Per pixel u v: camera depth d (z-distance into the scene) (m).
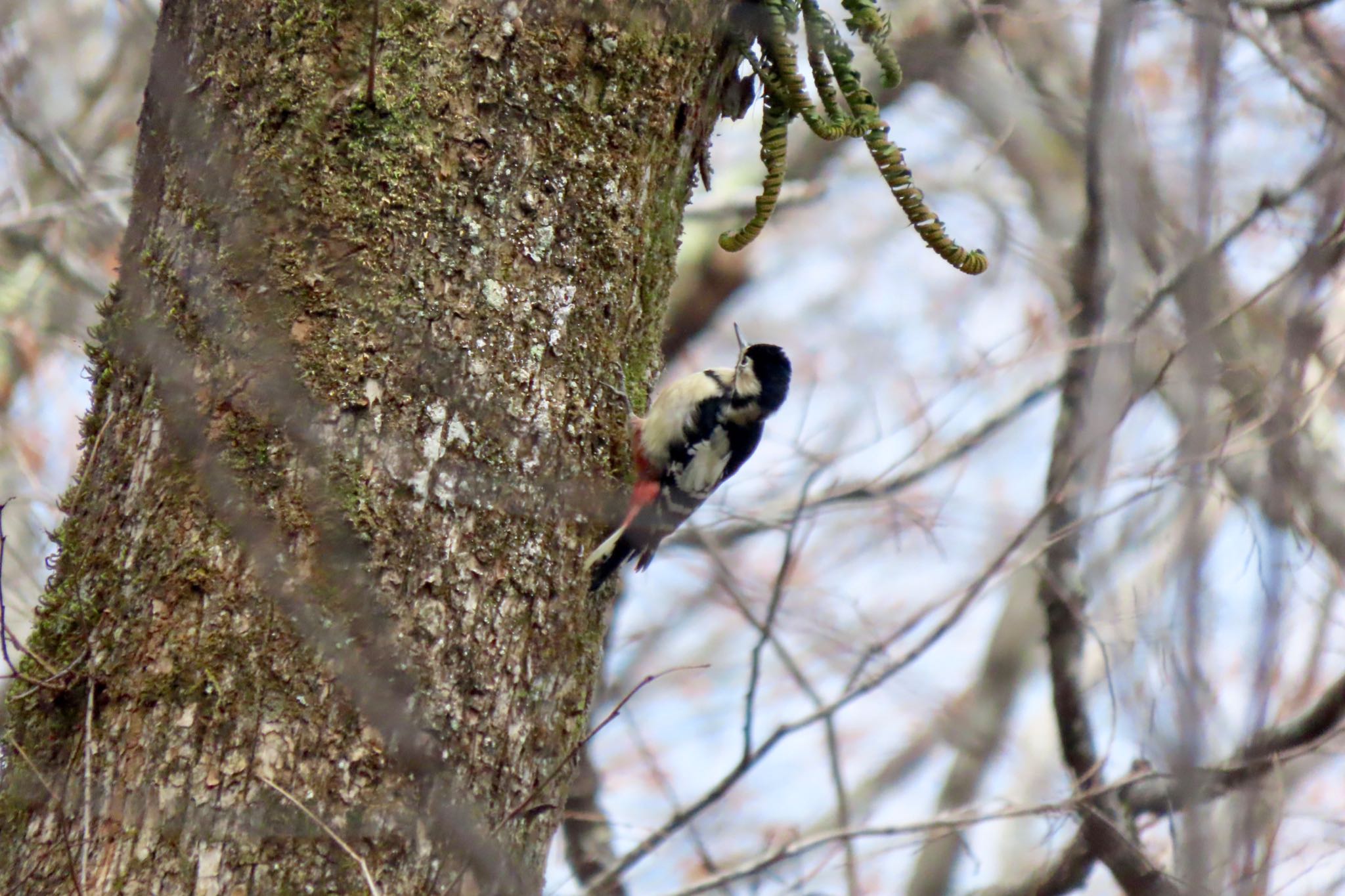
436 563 8.16
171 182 8.70
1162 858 12.38
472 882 7.75
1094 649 15.48
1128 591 12.16
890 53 11.03
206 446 8.09
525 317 8.73
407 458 8.20
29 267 17.89
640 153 9.34
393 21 8.62
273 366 8.16
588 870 14.57
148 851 7.50
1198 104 7.21
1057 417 13.92
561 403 8.85
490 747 8.17
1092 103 12.84
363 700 7.61
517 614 8.42
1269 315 12.62
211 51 8.70
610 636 17.44
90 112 19.72
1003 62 14.27
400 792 7.75
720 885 12.63
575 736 8.75
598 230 9.11
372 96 8.39
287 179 8.40
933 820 12.49
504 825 8.18
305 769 7.64
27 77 18.55
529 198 8.83
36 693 8.02
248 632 7.80
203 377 8.24
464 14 8.73
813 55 10.82
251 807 7.54
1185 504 7.38
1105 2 10.91
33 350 17.17
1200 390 7.04
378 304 8.32
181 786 7.60
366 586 7.94
